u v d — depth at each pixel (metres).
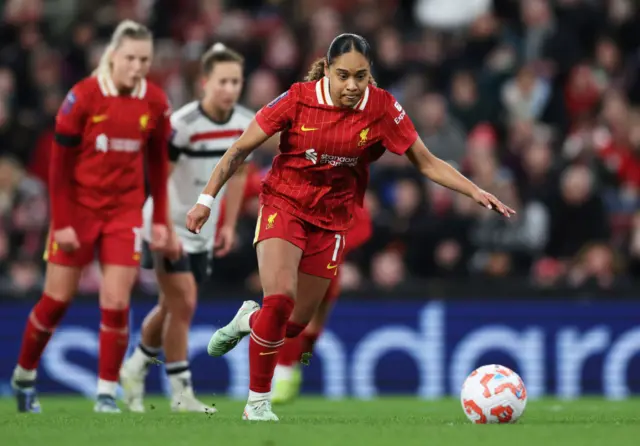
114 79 27.73
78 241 28.06
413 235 47.19
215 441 18.72
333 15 59.31
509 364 41.88
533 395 41.69
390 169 50.16
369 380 41.53
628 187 53.28
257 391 23.59
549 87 58.31
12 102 55.69
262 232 23.47
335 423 22.48
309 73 23.55
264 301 23.08
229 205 31.39
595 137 54.84
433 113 52.84
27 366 29.19
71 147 27.70
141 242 28.70
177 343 29.73
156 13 60.81
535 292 42.03
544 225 49.00
